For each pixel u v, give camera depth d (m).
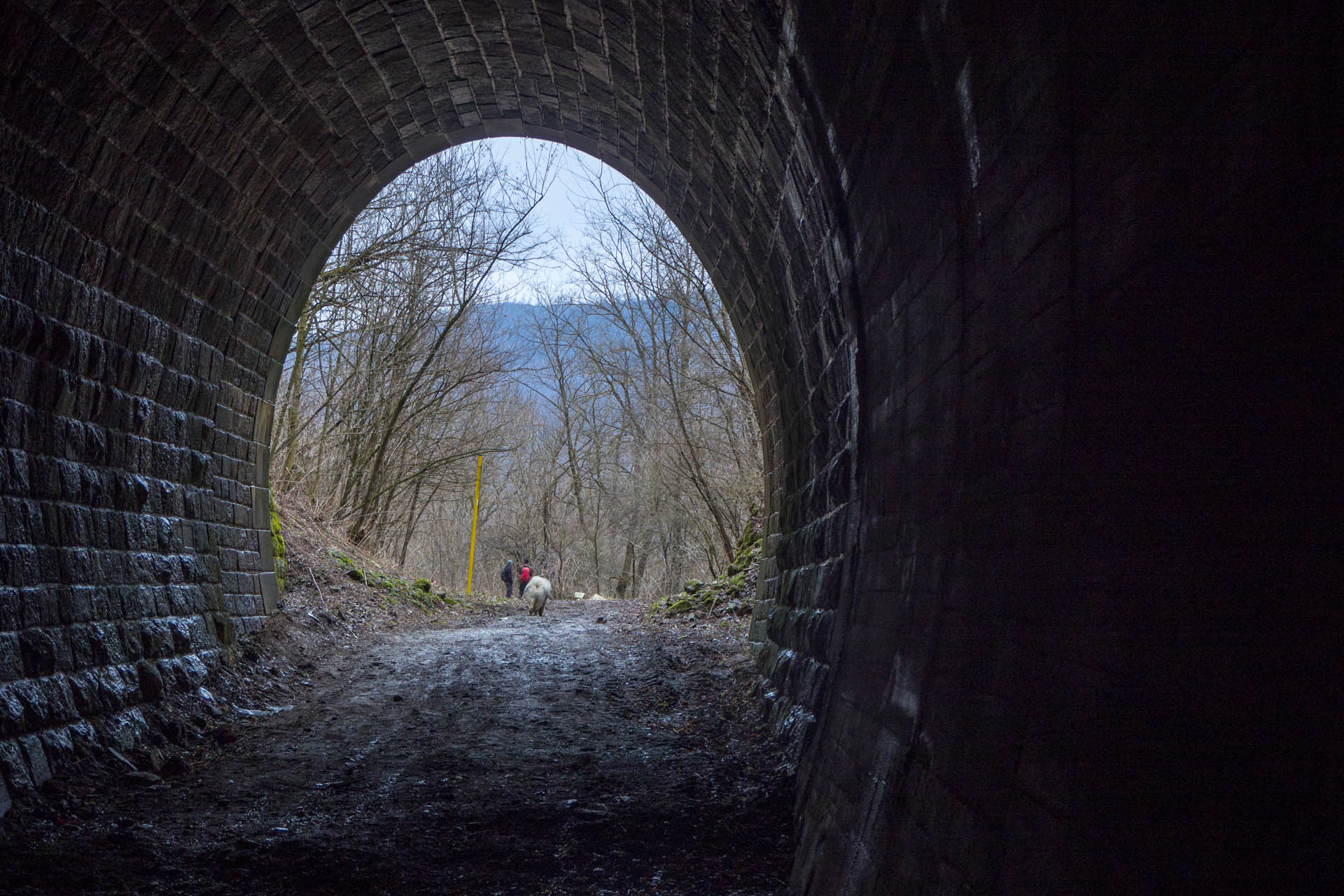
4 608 6.46
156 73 7.45
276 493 19.92
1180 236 2.16
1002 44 3.21
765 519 12.39
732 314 11.91
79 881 5.09
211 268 9.88
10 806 5.92
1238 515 1.89
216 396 10.62
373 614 16.28
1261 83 1.84
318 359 22.66
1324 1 1.62
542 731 8.78
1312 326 1.67
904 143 4.48
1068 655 2.66
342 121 10.45
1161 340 2.25
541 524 43.31
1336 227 1.60
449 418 26.59
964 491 3.89
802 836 5.60
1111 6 2.46
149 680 8.27
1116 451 2.47
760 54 6.04
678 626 15.79
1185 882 1.92
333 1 8.28
